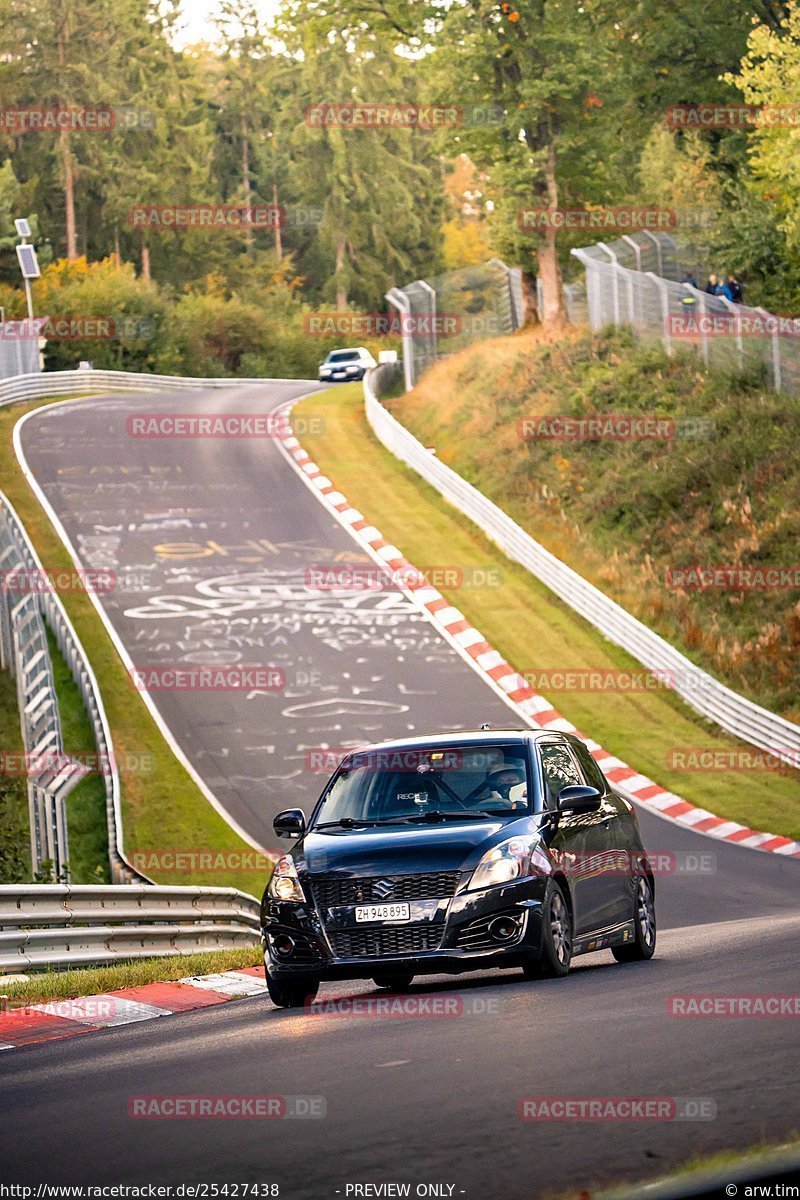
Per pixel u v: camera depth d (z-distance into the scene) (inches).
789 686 4781.0
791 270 7145.7
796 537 5408.5
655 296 7017.7
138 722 4397.1
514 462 6707.7
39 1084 1008.9
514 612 5344.5
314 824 1549.0
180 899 2166.6
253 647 4968.0
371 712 4498.0
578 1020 1090.7
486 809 1497.3
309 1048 1059.9
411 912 1385.3
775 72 6304.1
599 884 1550.2
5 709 4168.3
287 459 7234.3
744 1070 860.6
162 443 7519.7
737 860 3395.7
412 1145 725.9
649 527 5851.4
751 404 6176.2
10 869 2901.1
